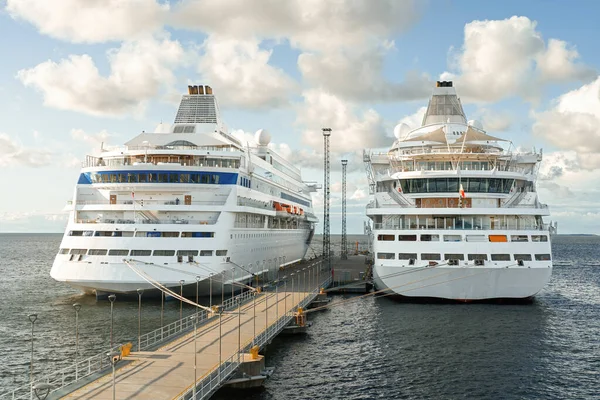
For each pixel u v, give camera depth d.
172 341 45.19
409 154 73.75
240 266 74.88
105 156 75.94
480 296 65.19
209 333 48.16
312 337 55.16
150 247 64.88
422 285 65.38
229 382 38.59
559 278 119.56
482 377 42.34
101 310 64.56
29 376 42.12
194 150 75.12
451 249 64.56
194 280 64.94
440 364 45.47
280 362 46.28
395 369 44.28
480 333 54.84
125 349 40.97
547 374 43.12
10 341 52.03
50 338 52.69
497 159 73.38
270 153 105.50
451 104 86.81
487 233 64.62
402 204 73.88
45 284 98.44
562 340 53.03
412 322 59.53
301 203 129.25
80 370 43.00
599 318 65.50
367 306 71.06
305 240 133.25
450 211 67.38
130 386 33.56
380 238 67.44
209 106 92.75
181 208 68.75
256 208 79.44
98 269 64.06
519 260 63.84
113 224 65.81
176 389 33.06
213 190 72.19
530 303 69.06
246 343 44.78
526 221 68.50
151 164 71.00
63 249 66.56
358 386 40.38
